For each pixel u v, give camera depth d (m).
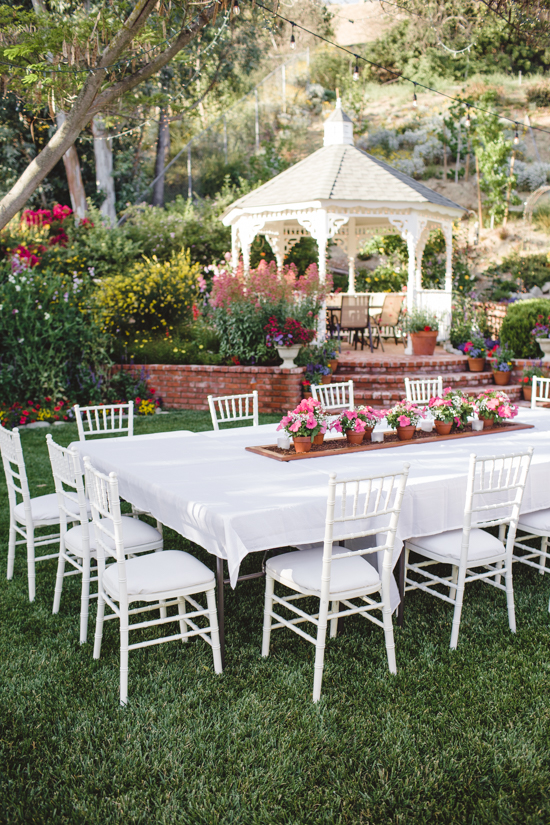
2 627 3.83
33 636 3.72
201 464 4.16
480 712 2.96
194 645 3.60
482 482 3.51
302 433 4.32
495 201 19.38
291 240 16.00
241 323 10.30
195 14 5.21
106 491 3.17
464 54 23.83
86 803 2.42
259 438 5.04
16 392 9.41
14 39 5.10
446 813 2.36
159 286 12.16
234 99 23.12
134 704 3.03
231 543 3.01
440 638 3.66
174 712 2.95
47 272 10.06
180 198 18.56
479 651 3.49
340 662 3.40
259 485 3.62
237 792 2.47
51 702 3.06
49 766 2.62
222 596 3.46
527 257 17.67
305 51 24.67
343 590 3.13
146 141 21.86
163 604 3.37
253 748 2.71
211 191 20.62
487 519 3.93
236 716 2.91
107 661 3.43
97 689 3.16
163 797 2.45
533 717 2.92
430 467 3.99
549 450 4.44
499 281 17.25
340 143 12.37
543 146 21.62
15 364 9.42
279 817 2.35
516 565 4.82
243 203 11.67
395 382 10.22
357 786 2.49
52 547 5.16
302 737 2.77
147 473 3.94
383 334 14.80
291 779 2.53
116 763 2.64
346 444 4.61
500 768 2.57
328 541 3.02
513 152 20.72
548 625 3.81
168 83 16.56
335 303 14.20
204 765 2.62
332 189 10.72
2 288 9.38
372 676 3.26
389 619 3.29
